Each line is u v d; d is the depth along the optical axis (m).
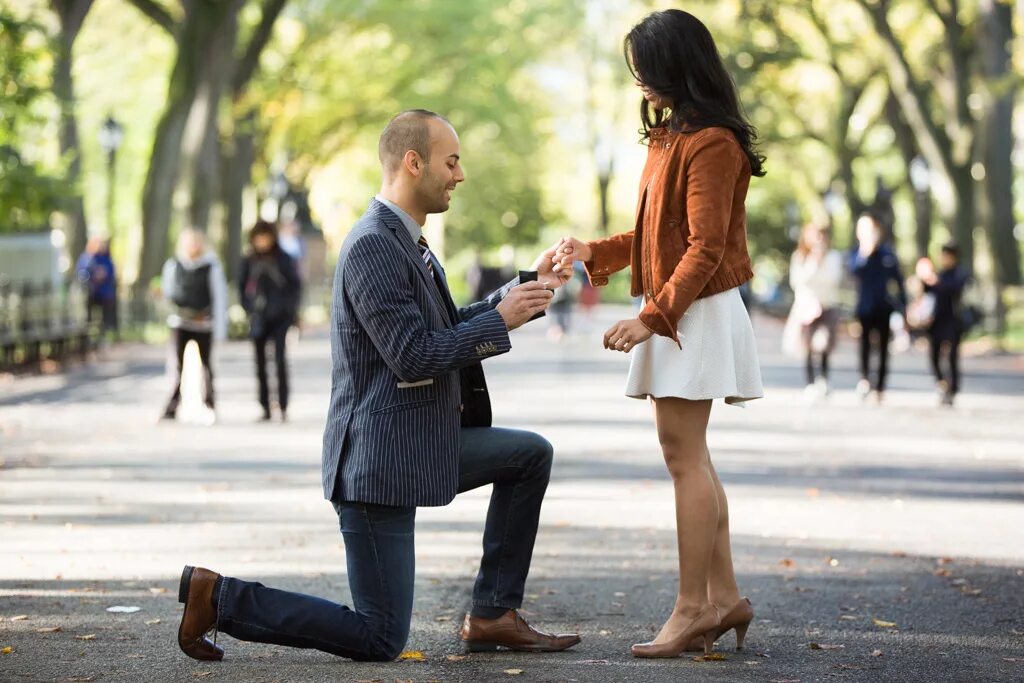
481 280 41.09
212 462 14.32
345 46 48.19
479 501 11.88
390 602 5.98
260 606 5.92
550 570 8.80
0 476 13.21
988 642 6.81
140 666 6.06
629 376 6.33
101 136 41.06
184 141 37.72
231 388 23.84
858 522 10.80
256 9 44.47
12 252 30.56
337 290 5.96
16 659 6.24
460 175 6.05
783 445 16.06
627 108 78.88
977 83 40.91
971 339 40.09
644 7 44.75
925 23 46.41
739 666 6.14
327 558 9.07
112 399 21.50
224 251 43.78
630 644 6.67
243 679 5.75
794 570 8.85
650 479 13.19
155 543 9.63
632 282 6.38
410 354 5.79
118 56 50.97
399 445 5.88
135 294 38.44
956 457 15.01
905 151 52.66
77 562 8.90
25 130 26.23
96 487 12.49
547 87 76.69
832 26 47.25
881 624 7.24
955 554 9.45
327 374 27.05
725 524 6.49
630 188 94.25
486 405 6.35
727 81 6.18
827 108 60.97
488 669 6.00
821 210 69.31
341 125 50.47
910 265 54.41
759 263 80.50
